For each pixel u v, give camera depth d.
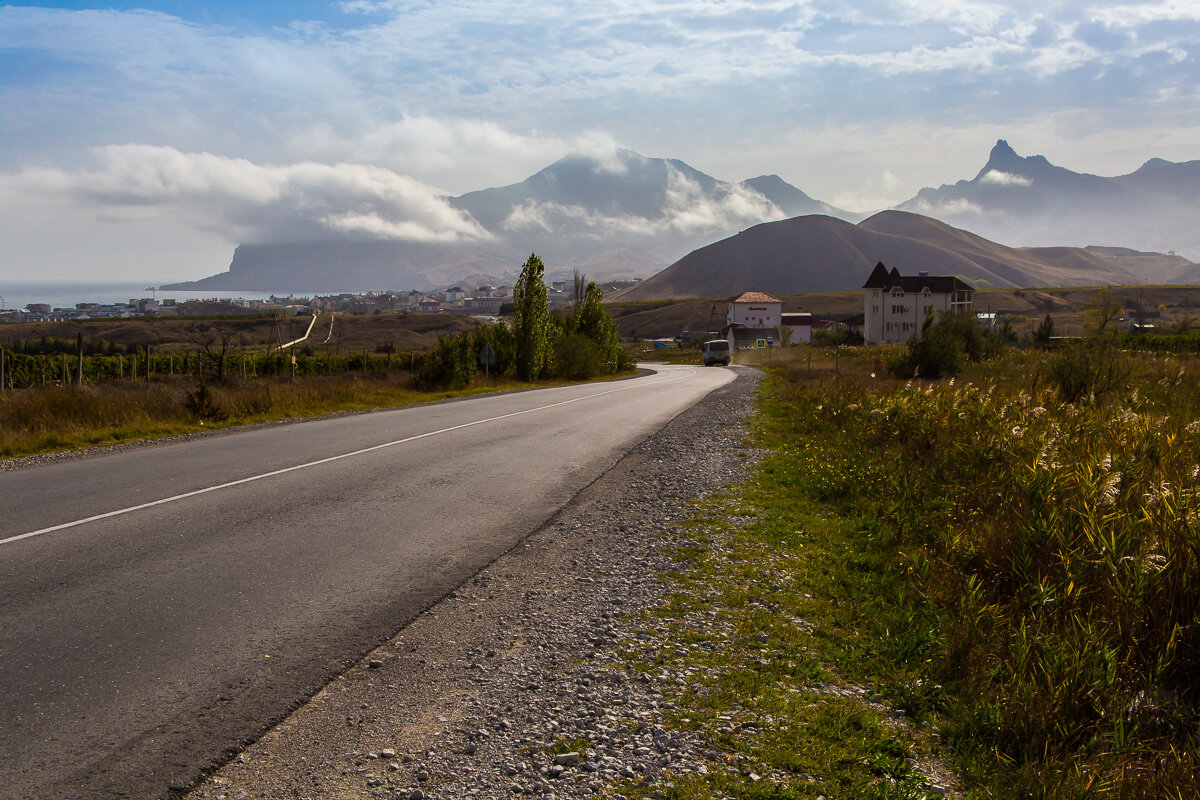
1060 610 5.11
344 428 16.17
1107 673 4.21
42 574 5.72
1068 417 11.05
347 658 4.52
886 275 114.19
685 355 109.94
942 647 4.84
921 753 3.69
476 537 7.42
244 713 3.80
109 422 15.23
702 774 3.38
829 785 3.34
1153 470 7.57
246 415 18.42
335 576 6.02
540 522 8.13
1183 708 4.10
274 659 4.45
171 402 17.44
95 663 4.27
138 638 4.64
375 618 5.18
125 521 7.39
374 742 3.59
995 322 105.81
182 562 6.16
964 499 8.16
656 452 13.46
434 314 162.50
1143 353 21.12
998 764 3.59
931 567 6.38
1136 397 13.12
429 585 5.91
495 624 5.19
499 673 4.40
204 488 9.12
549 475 11.00
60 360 28.78
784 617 5.45
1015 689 4.14
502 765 3.41
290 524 7.55
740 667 4.56
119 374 30.69
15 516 7.51
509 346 42.06
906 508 8.39
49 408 14.93
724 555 6.98
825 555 6.99
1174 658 4.41
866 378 31.84
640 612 5.48
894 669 4.62
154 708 3.80
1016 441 9.36
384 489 9.47
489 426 17.02
